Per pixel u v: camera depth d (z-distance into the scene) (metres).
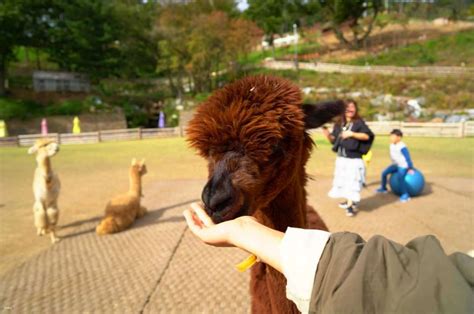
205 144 1.88
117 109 39.66
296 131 1.93
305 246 1.04
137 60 46.22
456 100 31.02
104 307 3.83
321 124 2.14
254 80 2.06
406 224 6.27
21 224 6.86
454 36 48.41
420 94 33.44
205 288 4.18
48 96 41.16
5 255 5.34
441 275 0.80
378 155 14.71
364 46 53.00
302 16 55.41
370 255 0.92
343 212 7.10
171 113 40.94
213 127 1.85
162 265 4.86
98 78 43.59
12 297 4.08
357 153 6.70
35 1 36.16
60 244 5.78
